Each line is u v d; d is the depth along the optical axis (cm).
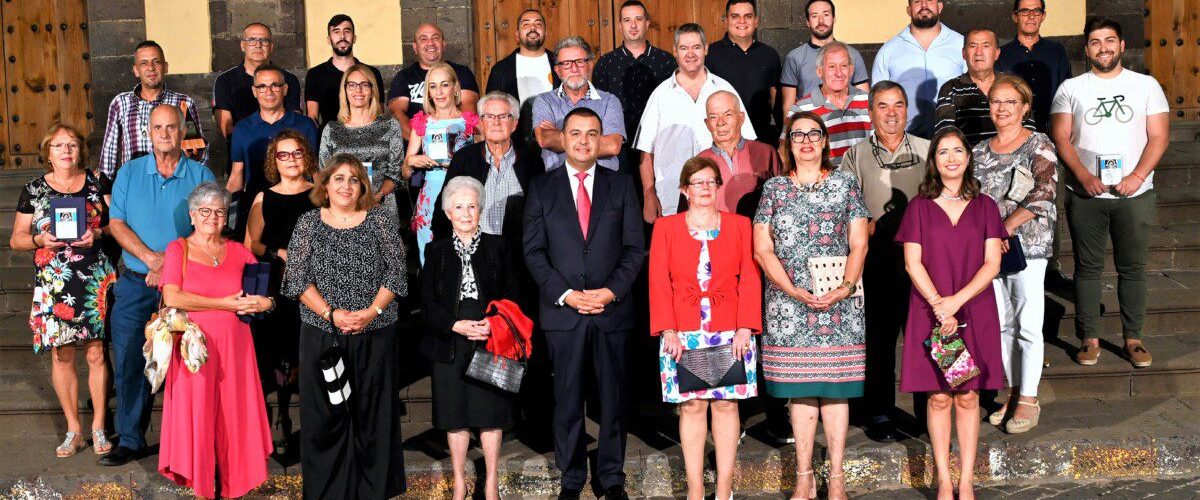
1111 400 690
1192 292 751
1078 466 620
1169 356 700
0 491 610
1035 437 625
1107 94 680
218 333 566
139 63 738
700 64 684
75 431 656
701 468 575
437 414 574
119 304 636
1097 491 602
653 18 1016
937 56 762
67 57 1064
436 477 617
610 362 582
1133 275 690
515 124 639
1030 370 630
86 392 696
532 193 596
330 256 561
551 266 586
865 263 632
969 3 982
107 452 648
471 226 571
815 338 561
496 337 560
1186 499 587
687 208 666
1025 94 610
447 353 570
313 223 566
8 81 1068
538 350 637
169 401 562
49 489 614
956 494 597
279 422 666
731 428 572
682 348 562
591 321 578
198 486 555
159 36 973
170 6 971
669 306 564
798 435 579
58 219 628
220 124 816
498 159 638
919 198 569
